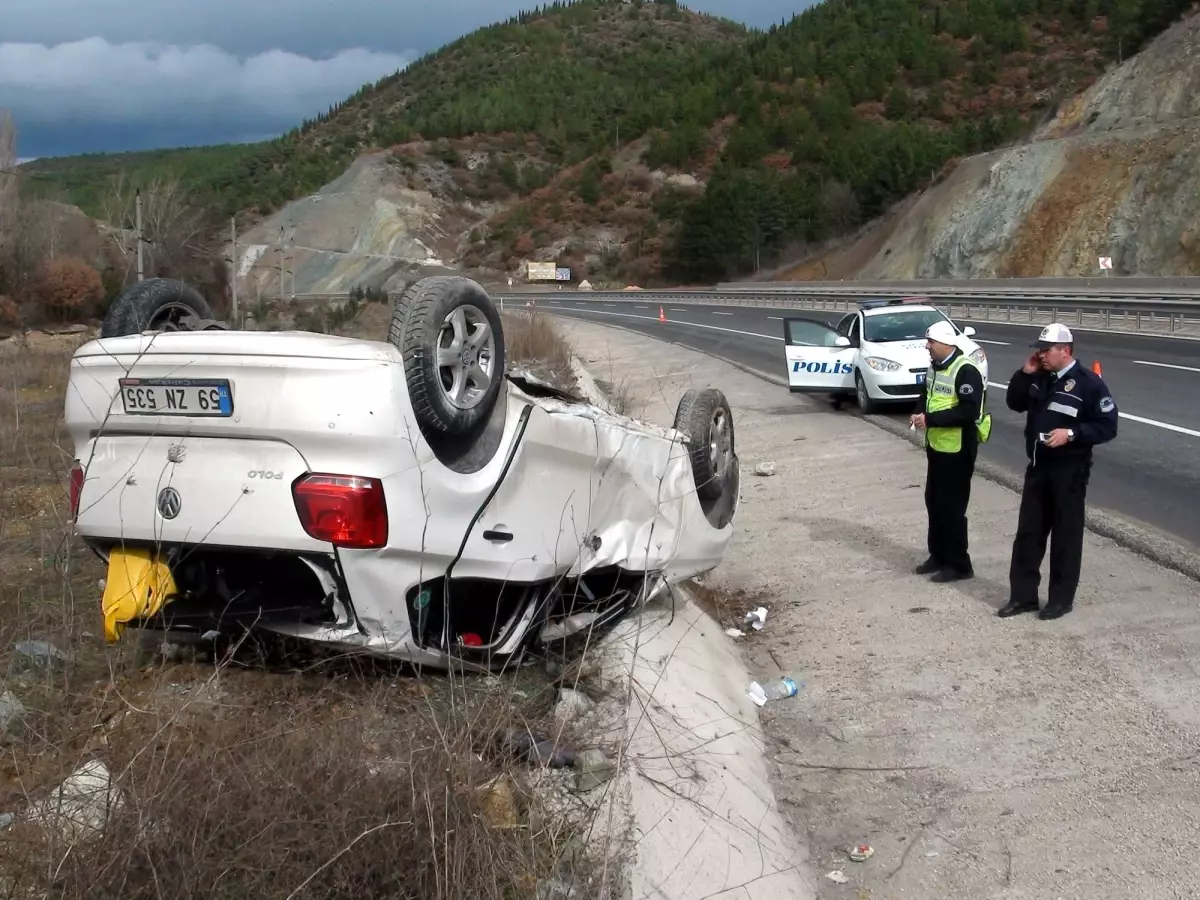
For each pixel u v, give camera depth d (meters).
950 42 124.69
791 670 6.16
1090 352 21.98
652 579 5.73
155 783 3.02
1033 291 39.00
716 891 3.67
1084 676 5.67
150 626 4.38
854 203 85.25
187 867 2.80
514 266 108.12
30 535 6.37
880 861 4.18
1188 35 59.81
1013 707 5.39
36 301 39.09
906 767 4.90
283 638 4.42
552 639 5.05
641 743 4.38
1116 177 50.50
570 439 4.97
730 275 91.44
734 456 6.84
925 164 81.44
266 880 2.84
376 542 4.05
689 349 29.80
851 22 139.38
